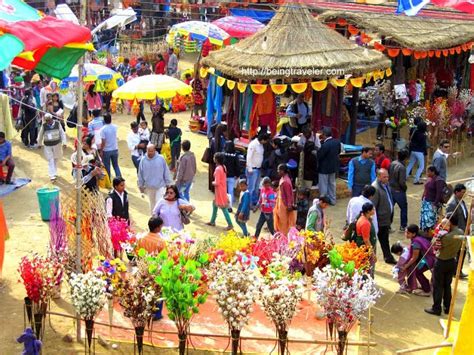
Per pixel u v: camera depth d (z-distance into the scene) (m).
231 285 7.52
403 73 19.31
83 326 8.77
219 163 12.62
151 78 16.53
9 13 7.76
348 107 19.09
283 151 14.11
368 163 12.93
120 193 11.04
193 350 8.23
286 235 11.04
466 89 21.80
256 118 15.65
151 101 22.16
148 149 12.52
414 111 18.03
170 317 7.54
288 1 16.25
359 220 9.71
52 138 15.27
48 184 15.41
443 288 9.58
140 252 7.97
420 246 9.98
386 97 18.59
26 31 7.27
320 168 14.29
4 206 13.82
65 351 8.18
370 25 17.88
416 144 16.11
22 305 9.41
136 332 7.65
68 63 8.23
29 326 8.75
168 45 28.95
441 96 21.84
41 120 17.91
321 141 15.17
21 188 15.08
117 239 9.71
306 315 9.14
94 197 9.18
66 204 9.34
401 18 19.25
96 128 16.05
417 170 16.33
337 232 12.94
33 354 7.11
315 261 9.17
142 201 14.62
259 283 7.62
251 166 14.02
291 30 15.55
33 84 21.34
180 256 7.96
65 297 9.63
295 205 12.16
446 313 9.66
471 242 6.49
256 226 12.29
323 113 16.27
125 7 19.58
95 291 7.61
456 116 18.95
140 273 7.70
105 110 22.94
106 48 27.66
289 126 17.11
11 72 22.44
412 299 10.12
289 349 8.31
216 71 16.36
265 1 23.86
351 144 17.66
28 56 7.84
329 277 7.72
